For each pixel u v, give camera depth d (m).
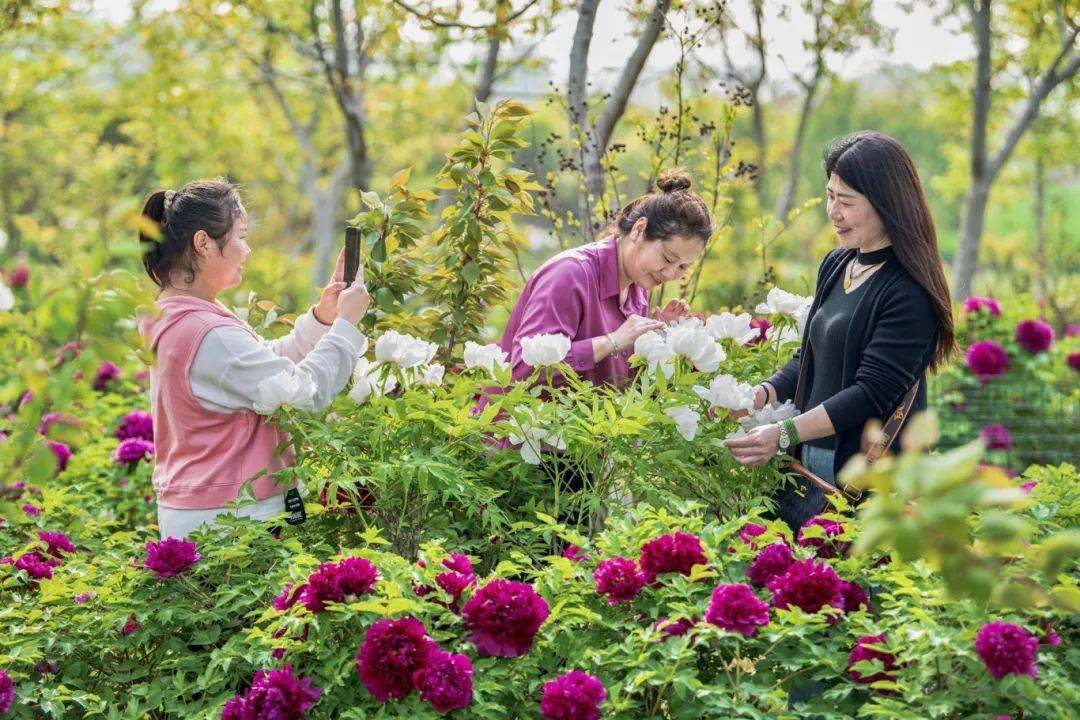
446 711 2.19
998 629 2.11
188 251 2.92
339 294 3.21
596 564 2.59
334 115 14.55
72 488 4.26
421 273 3.79
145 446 4.54
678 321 3.64
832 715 2.18
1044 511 2.77
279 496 2.90
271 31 10.12
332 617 2.35
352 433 2.93
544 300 3.40
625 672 2.36
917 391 3.00
